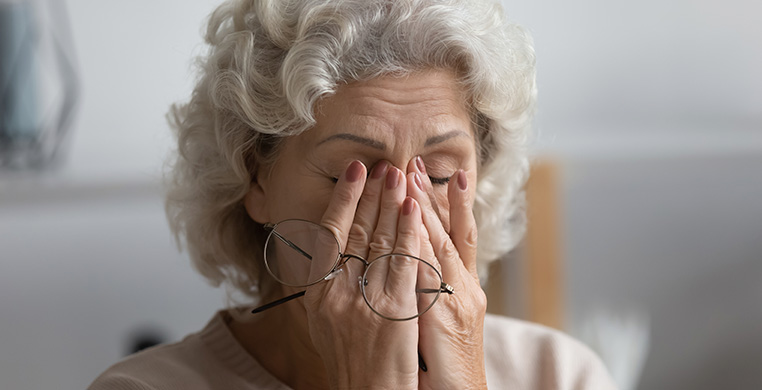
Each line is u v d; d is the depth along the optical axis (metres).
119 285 2.37
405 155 1.06
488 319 1.51
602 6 2.93
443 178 1.12
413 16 1.04
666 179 2.63
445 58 1.06
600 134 2.83
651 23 2.96
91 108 2.55
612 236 2.64
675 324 2.76
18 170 2.29
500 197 1.37
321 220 1.09
